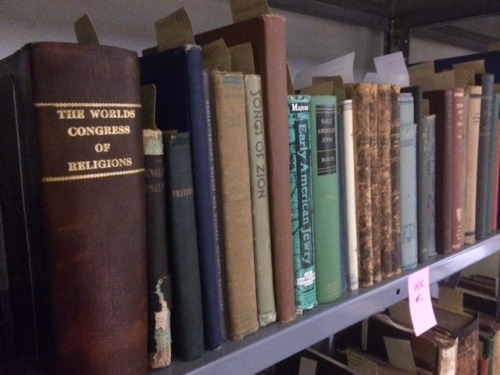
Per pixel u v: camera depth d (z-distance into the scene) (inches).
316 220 20.1
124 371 13.7
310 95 19.9
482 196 30.0
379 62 30.5
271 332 18.2
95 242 12.8
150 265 14.8
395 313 32.0
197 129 15.5
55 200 12.3
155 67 16.1
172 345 16.2
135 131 13.5
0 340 16.0
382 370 29.1
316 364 28.8
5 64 14.7
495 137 30.7
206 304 16.4
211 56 17.6
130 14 27.3
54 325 12.9
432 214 27.3
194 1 30.1
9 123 14.7
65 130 12.2
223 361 16.2
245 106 17.0
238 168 16.9
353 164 21.8
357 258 22.5
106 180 12.9
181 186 15.1
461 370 30.4
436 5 37.7
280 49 17.6
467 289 41.1
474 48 56.4
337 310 20.5
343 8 36.4
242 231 17.2
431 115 26.6
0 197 16.7
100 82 12.5
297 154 18.9
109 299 13.2
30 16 23.4
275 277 18.6
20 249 15.3
